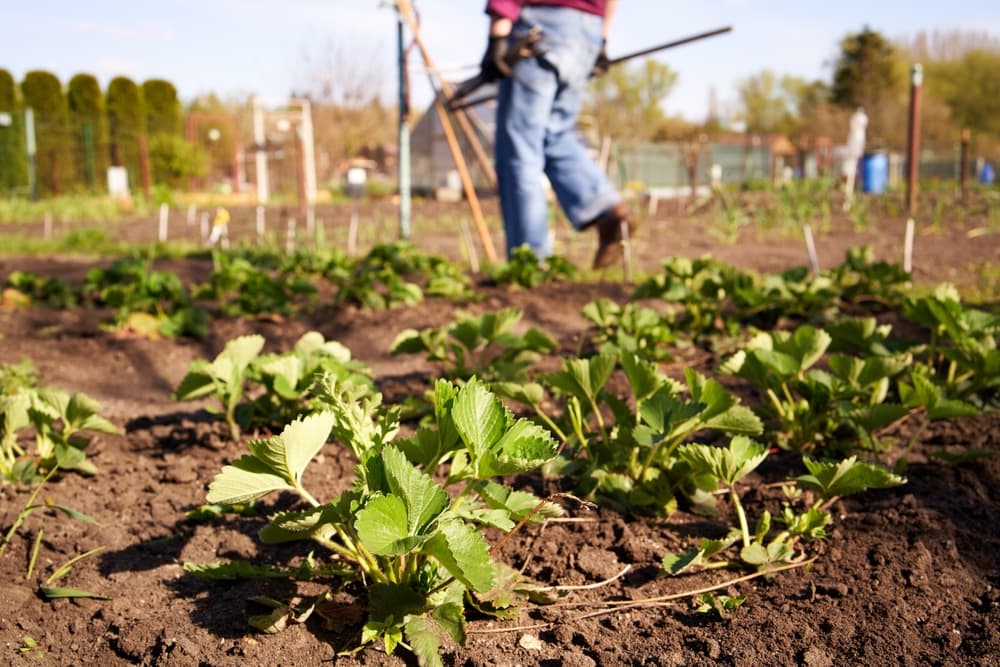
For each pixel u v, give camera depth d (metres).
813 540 2.67
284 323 6.56
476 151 9.80
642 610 2.33
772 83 55.81
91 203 21.98
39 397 3.14
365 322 6.51
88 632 2.21
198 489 3.14
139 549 2.66
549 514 2.26
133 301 6.30
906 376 3.78
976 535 2.70
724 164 37.72
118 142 27.61
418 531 1.86
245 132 37.62
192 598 2.33
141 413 4.35
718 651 2.13
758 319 5.82
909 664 2.08
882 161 25.92
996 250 10.73
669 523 2.82
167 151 28.34
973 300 6.42
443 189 26.59
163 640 2.12
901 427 3.70
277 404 3.66
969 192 22.66
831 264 9.66
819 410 3.37
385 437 2.11
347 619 2.17
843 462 2.47
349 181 29.88
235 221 17.44
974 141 40.66
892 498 2.97
